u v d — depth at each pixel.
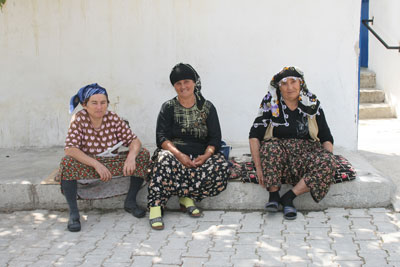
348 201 3.87
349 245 3.23
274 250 3.21
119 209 4.06
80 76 5.12
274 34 4.84
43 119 5.25
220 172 3.78
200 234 3.50
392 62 7.32
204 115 3.88
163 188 3.68
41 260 3.19
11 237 3.57
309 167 3.62
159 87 5.07
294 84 3.66
